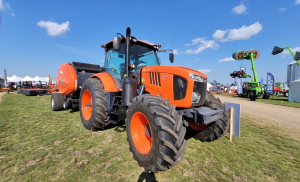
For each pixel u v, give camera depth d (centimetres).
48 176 214
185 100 271
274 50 1211
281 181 224
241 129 460
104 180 209
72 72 557
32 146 298
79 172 224
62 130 390
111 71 427
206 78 303
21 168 230
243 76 1791
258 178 229
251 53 1576
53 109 600
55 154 272
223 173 237
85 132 381
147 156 224
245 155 294
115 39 320
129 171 232
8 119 472
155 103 232
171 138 206
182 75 276
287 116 682
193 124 360
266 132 433
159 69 313
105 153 280
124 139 342
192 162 265
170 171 238
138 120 266
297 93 1247
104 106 372
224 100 1442
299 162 276
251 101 1358
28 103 809
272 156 294
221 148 321
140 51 425
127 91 316
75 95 605
